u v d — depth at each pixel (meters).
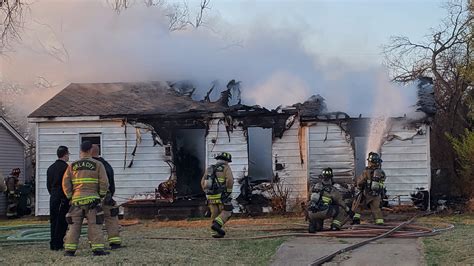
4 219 17.92
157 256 8.65
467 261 7.92
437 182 18.12
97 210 8.83
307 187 15.57
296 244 9.84
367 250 9.13
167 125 16.36
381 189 12.09
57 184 9.41
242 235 11.20
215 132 16.19
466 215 14.37
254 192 15.92
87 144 8.98
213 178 10.96
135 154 16.45
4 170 21.06
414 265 7.91
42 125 16.80
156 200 15.48
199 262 8.27
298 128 15.91
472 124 19.81
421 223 12.63
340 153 15.50
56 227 9.41
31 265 8.05
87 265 7.89
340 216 11.28
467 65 18.41
